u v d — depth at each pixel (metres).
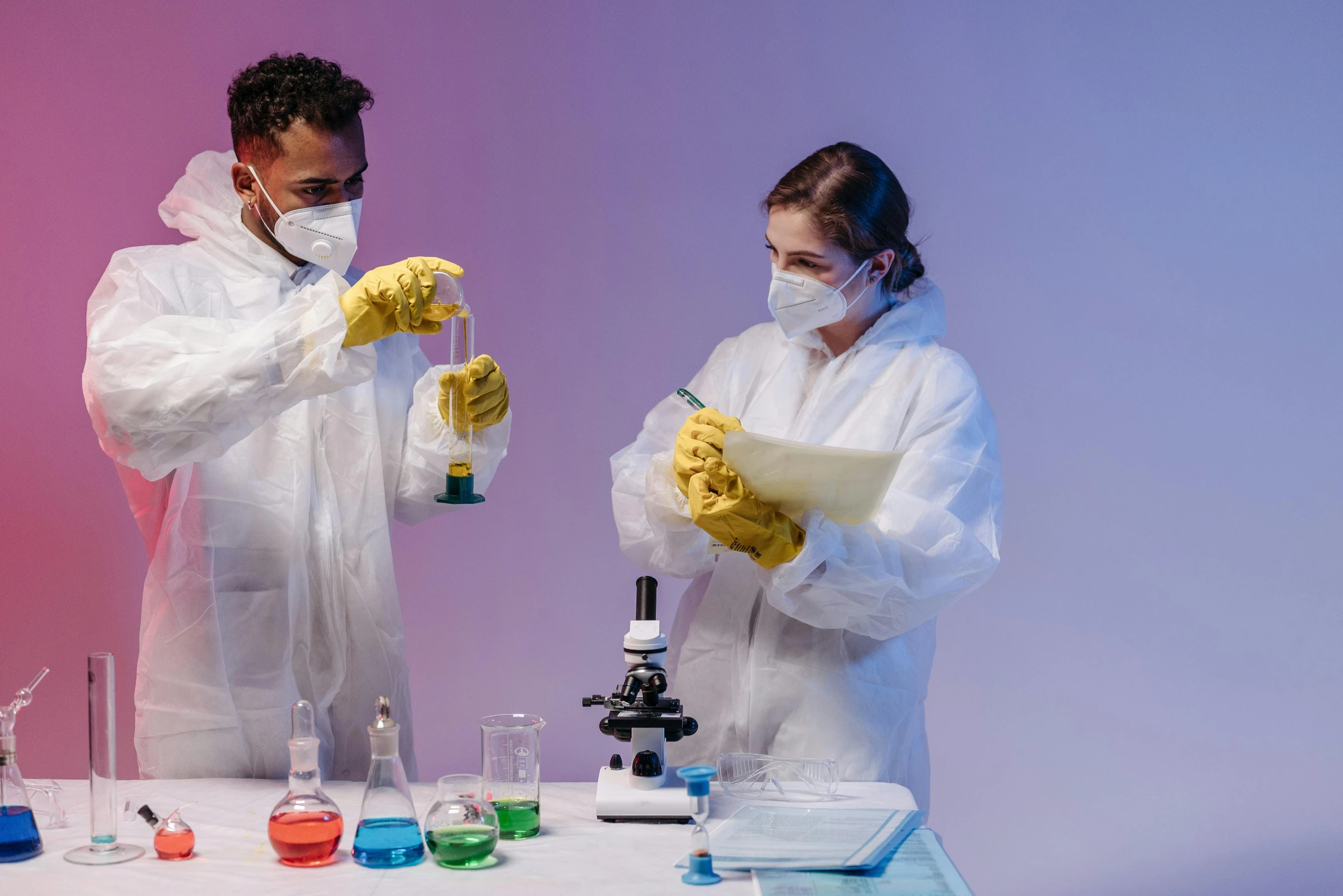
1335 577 2.78
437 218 2.99
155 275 1.74
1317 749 2.79
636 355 3.00
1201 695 2.83
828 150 1.82
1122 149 2.85
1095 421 2.87
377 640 1.87
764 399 1.94
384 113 2.98
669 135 2.97
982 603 2.89
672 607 3.00
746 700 1.83
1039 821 2.88
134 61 2.90
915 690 1.85
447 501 1.73
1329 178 2.77
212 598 1.78
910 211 1.91
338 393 1.87
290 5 2.94
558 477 3.01
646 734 1.46
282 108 1.69
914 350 1.86
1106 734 2.86
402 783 1.28
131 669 2.91
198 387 1.55
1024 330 2.89
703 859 1.22
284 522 1.81
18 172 2.89
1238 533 2.82
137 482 1.90
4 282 2.89
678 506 1.76
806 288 1.78
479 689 3.03
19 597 2.92
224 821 1.42
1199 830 2.82
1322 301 2.78
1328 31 2.77
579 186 2.99
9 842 1.27
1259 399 2.81
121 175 2.90
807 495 1.51
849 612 1.65
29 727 2.92
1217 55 2.81
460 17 2.97
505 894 1.17
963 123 2.90
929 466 1.71
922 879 1.21
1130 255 2.85
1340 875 2.75
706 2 2.95
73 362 2.89
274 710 1.80
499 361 3.00
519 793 1.37
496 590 3.02
